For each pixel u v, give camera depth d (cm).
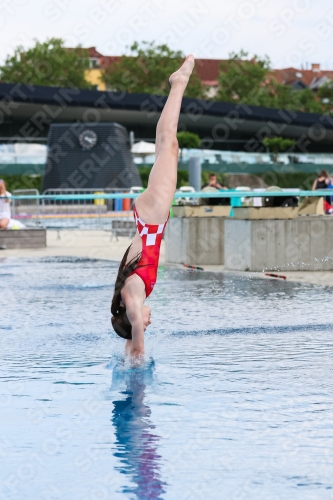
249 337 781
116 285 701
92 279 1366
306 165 8412
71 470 395
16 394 557
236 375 611
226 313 945
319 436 445
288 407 511
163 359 680
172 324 866
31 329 842
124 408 515
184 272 1495
